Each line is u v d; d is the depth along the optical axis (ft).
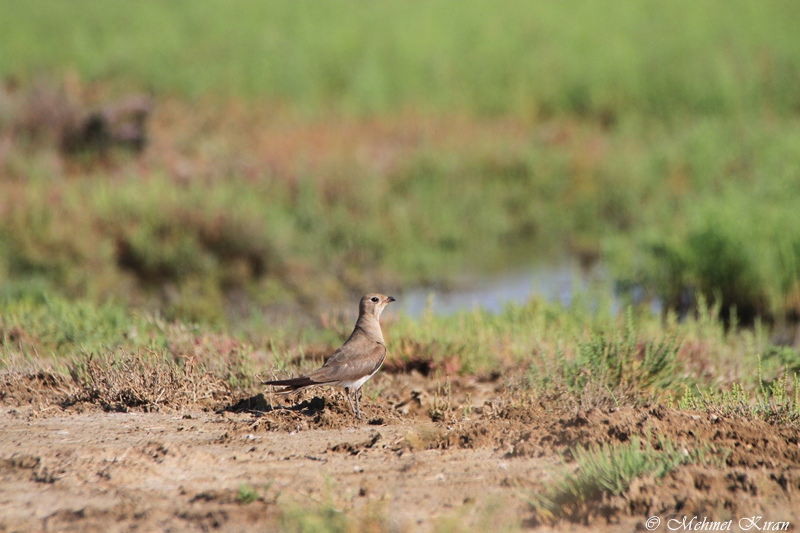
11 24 217.36
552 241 123.85
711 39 216.13
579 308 68.44
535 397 47.01
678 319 84.02
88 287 90.89
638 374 49.24
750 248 86.17
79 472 35.60
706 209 96.48
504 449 38.86
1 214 98.68
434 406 46.98
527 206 132.46
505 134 158.40
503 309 71.92
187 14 238.27
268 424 42.73
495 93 190.39
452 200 130.21
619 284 93.71
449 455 38.29
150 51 196.75
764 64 191.42
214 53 202.39
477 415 46.11
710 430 38.32
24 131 129.90
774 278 85.10
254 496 32.40
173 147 138.41
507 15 248.52
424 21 238.68
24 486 34.17
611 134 167.22
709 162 136.56
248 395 48.16
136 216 105.40
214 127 153.58
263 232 104.06
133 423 43.24
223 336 56.70
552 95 189.88
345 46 213.66
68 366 50.06
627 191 133.49
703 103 178.19
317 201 117.70
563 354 51.29
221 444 39.93
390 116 172.86
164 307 88.17
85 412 45.09
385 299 46.62
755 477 32.76
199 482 34.88
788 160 123.95
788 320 84.89
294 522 28.89
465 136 155.53
